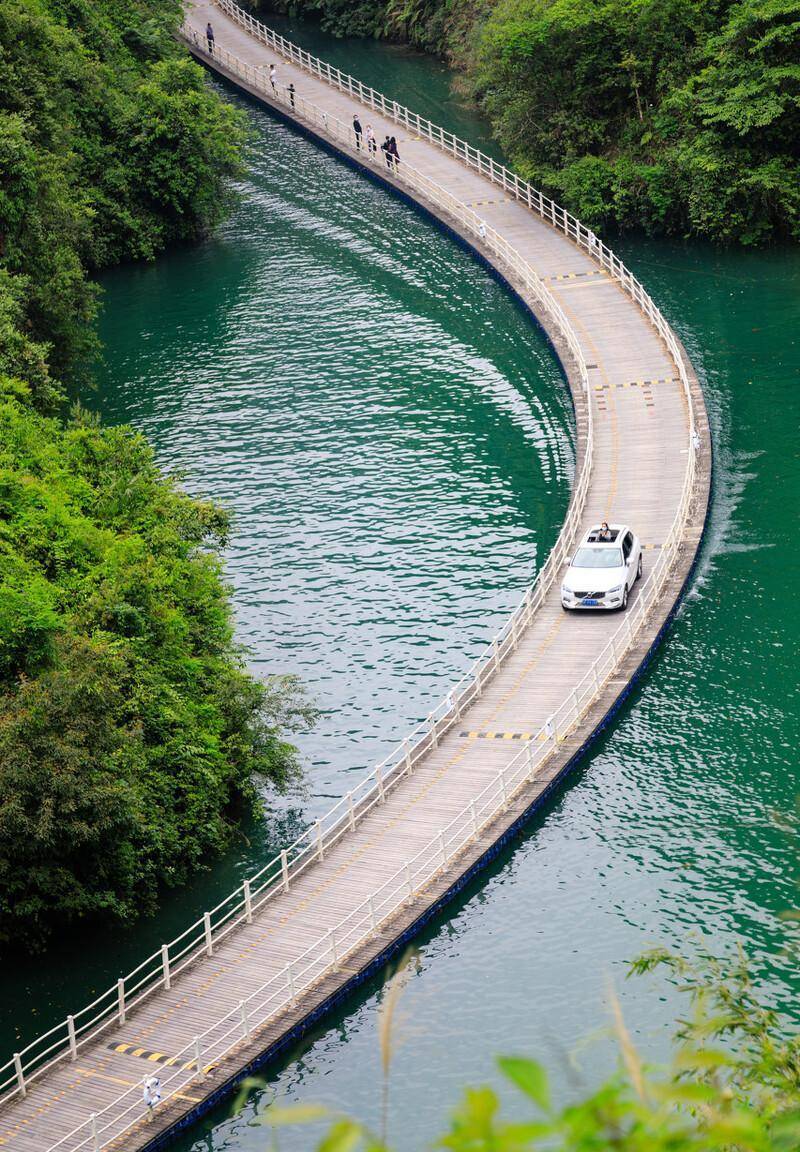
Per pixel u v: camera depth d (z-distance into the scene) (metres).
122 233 87.62
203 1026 31.94
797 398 63.03
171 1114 29.20
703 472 55.66
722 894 34.62
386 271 84.06
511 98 90.06
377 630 49.19
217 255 88.31
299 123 107.44
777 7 78.12
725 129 80.88
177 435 65.50
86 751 34.50
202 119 88.62
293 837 39.38
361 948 34.00
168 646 41.03
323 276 83.81
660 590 48.72
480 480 59.25
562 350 68.94
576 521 52.75
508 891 36.06
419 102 110.19
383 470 60.91
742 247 81.12
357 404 67.44
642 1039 29.80
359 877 36.94
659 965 32.19
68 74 84.19
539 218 87.62
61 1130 29.05
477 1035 31.00
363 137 99.94
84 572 42.19
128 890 35.94
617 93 88.62
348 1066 30.88
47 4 89.75
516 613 46.38
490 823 38.03
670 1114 4.06
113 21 96.44
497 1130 3.55
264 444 64.06
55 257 65.12
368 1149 3.64
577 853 37.09
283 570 53.47
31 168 63.59
